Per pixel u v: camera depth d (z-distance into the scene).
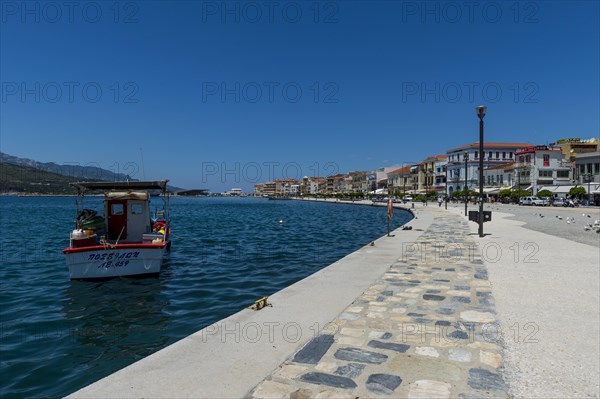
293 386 4.35
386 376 4.57
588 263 12.09
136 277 14.74
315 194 198.00
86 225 16.20
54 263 18.39
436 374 4.61
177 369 4.79
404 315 6.87
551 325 6.32
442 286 9.05
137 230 17.31
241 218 55.34
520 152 87.06
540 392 4.18
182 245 24.42
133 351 8.16
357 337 5.80
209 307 11.12
